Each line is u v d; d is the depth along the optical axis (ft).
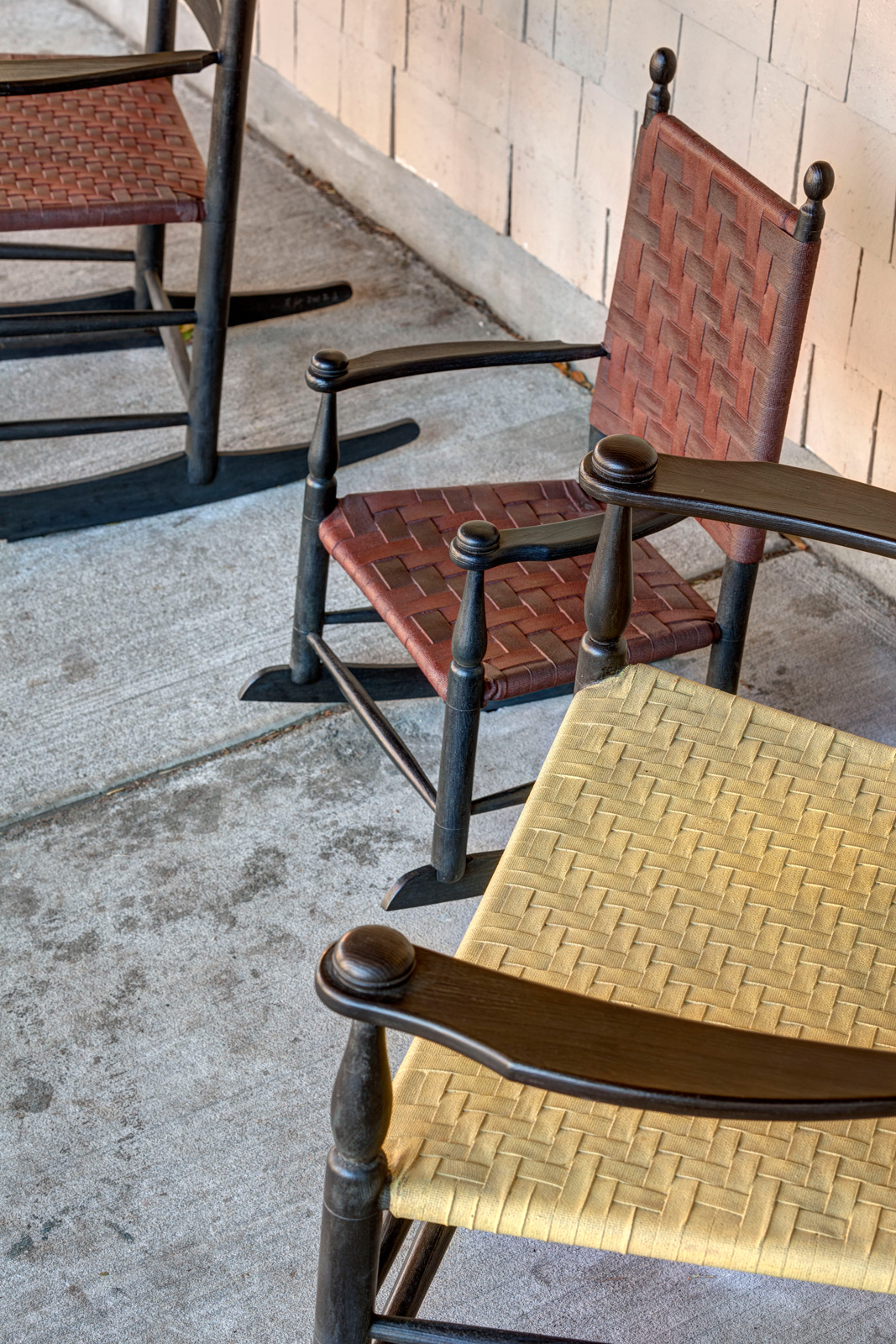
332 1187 3.59
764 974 4.17
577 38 8.82
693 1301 5.05
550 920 4.28
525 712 7.47
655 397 6.37
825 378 8.17
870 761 4.89
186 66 7.08
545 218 9.79
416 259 11.25
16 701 7.38
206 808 6.85
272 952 6.17
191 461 8.57
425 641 5.75
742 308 5.65
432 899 6.25
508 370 10.14
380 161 11.26
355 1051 3.39
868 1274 3.52
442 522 6.45
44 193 7.49
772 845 4.57
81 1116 5.52
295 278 10.87
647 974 4.14
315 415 9.53
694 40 8.08
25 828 6.70
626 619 4.98
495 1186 3.62
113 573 8.25
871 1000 4.13
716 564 8.50
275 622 7.98
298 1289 5.02
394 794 6.98
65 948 6.15
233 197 7.65
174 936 6.22
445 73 10.09
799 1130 3.81
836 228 7.68
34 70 6.89
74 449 9.14
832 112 7.43
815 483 4.72
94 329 7.88
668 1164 3.70
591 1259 5.17
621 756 4.82
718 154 5.72
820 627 8.05
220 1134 5.49
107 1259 5.07
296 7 11.44
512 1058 3.13
